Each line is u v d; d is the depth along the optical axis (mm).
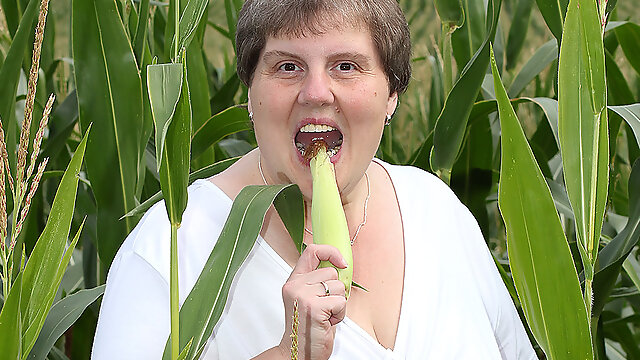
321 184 1060
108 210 1697
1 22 2178
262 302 1184
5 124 1640
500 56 2545
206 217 1206
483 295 1387
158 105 873
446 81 1889
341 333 1200
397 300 1288
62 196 1065
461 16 1839
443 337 1274
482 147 2160
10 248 953
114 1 1579
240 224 1013
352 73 1106
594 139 1004
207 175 1648
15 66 1610
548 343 1035
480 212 2244
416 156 2131
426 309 1287
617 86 2311
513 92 2346
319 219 1034
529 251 1013
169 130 936
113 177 1677
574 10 983
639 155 2418
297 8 1064
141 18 1701
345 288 1006
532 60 2359
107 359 1100
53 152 1989
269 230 1226
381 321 1273
